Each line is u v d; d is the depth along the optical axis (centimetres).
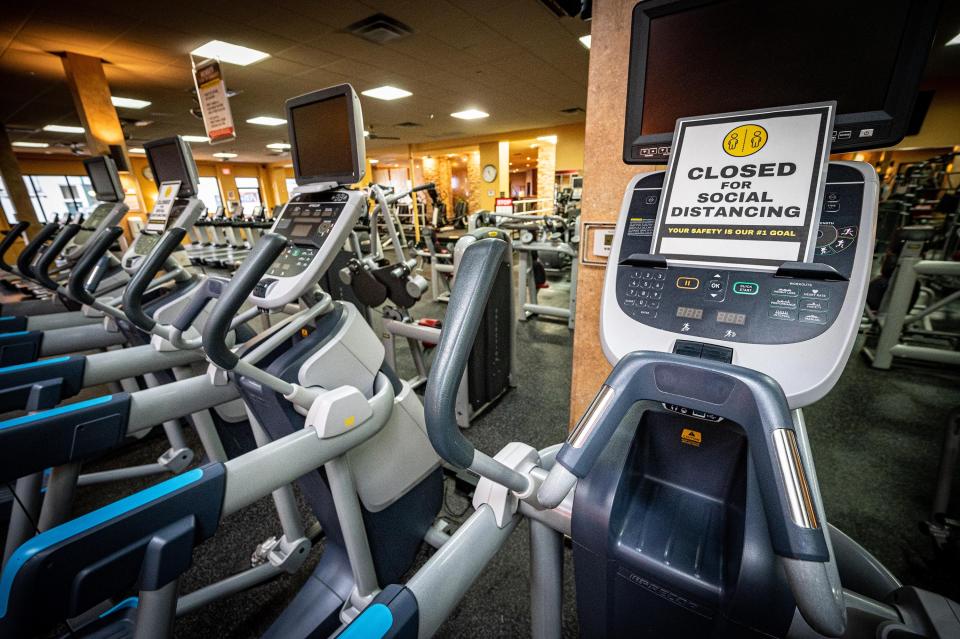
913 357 295
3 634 56
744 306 59
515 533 159
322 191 138
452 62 554
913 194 661
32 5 362
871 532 156
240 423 196
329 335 116
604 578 69
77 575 59
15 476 95
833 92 59
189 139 1080
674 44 68
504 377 267
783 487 44
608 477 67
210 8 380
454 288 47
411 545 139
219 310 76
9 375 130
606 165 126
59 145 1116
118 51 474
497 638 122
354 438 103
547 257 699
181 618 130
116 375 152
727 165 64
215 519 75
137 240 257
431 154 1490
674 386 52
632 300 67
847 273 55
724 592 58
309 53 507
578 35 468
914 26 53
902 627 59
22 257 254
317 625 114
